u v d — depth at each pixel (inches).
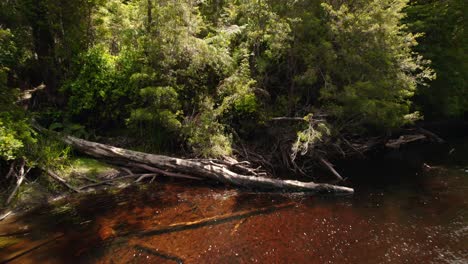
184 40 466.6
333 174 524.4
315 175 519.8
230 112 542.0
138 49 490.6
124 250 285.3
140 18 475.8
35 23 512.7
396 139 761.0
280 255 282.0
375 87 484.7
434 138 771.4
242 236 313.3
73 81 509.4
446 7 741.9
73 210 366.3
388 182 480.7
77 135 485.4
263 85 560.7
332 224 340.2
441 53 738.8
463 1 747.4
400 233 320.2
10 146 346.0
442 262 270.5
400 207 383.6
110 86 498.6
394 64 525.3
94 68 501.4
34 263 265.1
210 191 430.3
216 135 485.7
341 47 514.9
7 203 363.6
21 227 327.0
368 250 290.4
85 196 404.5
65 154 436.5
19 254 277.7
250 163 510.3
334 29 496.7
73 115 511.5
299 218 354.0
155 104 454.6
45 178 410.3
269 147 573.9
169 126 465.7
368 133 707.4
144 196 407.8
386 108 498.6
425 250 289.1
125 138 516.7
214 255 280.4
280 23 498.9
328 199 411.2
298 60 554.9
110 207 374.9
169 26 462.0
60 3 497.7
